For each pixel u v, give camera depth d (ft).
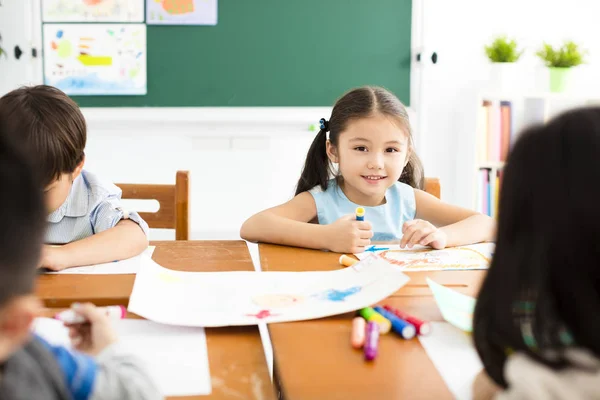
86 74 9.27
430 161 10.28
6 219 1.26
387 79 9.75
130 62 9.31
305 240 3.90
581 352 1.47
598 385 1.47
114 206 4.06
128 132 9.49
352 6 9.54
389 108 4.46
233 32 9.43
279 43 9.52
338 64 9.64
